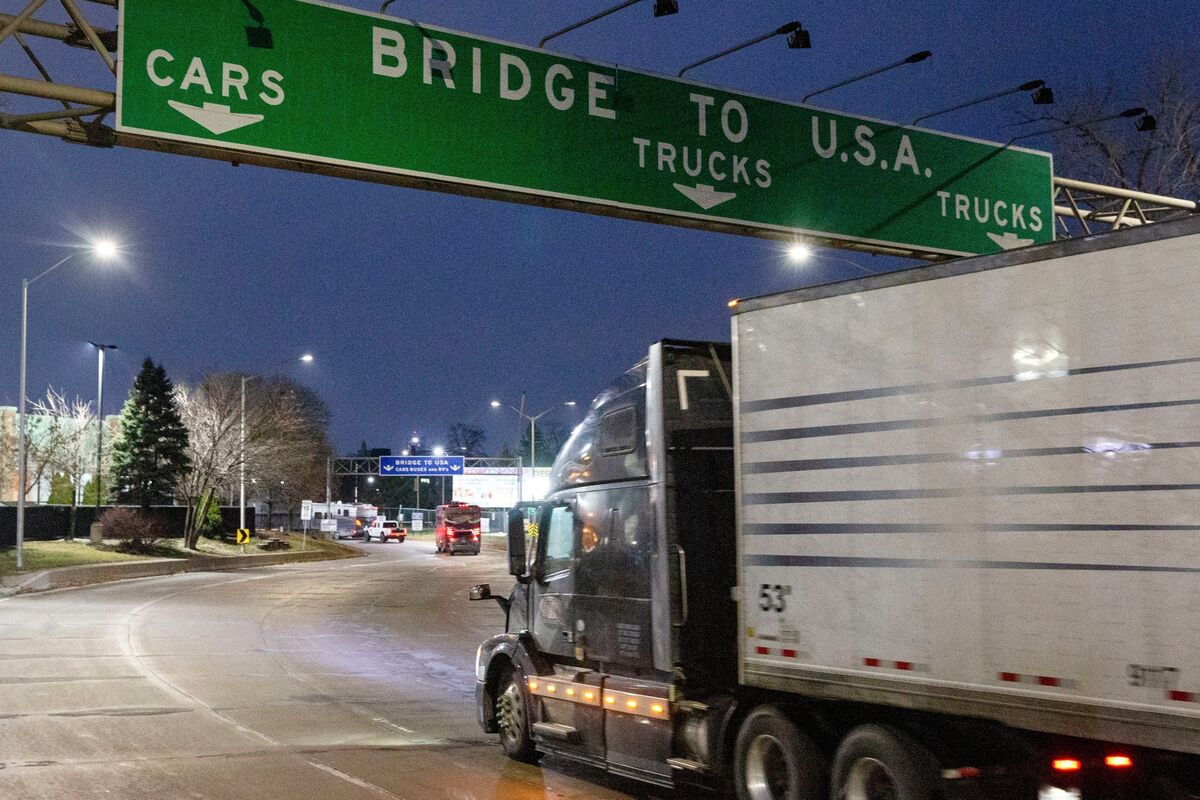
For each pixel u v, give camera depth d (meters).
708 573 8.52
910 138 14.54
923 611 6.45
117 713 12.50
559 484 10.16
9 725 11.59
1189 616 5.27
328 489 103.12
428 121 11.12
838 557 6.99
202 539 65.75
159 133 9.89
